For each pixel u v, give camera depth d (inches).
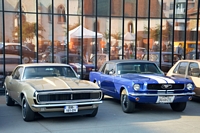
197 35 653.3
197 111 346.6
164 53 650.8
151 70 376.2
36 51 566.6
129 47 628.7
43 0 571.5
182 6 650.8
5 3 542.3
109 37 613.0
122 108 335.3
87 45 600.4
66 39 587.8
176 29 655.1
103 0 606.9
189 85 319.3
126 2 621.6
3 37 533.3
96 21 602.9
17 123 274.7
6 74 538.3
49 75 319.9
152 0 638.5
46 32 574.9
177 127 263.4
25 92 274.7
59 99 264.4
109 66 397.4
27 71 317.7
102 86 399.2
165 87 308.7
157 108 362.6
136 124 273.6
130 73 365.7
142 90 305.4
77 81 303.1
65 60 587.8
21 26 552.1
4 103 400.2
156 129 255.3
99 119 293.9
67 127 259.4
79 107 271.6
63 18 585.6
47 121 282.5
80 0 593.0
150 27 640.4
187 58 655.1
